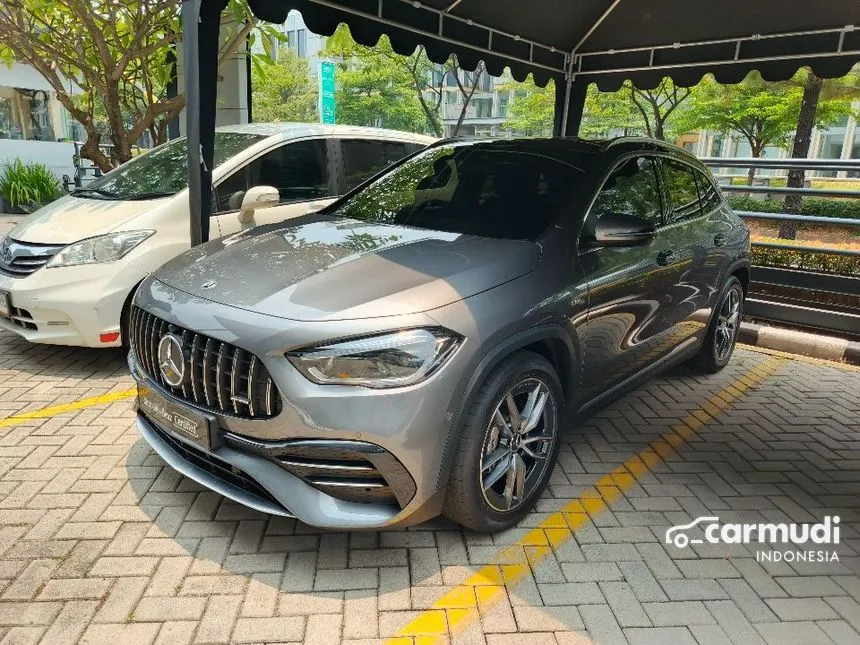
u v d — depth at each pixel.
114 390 4.28
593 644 2.31
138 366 2.97
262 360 2.39
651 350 3.91
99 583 2.50
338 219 3.68
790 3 5.29
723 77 6.25
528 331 2.75
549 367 2.94
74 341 4.38
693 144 32.16
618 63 6.87
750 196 16.47
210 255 3.11
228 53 6.64
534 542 2.89
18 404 4.03
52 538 2.75
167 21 6.60
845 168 5.90
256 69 7.80
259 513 2.98
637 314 3.57
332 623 2.36
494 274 2.77
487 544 2.85
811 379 5.20
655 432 4.11
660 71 6.70
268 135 5.53
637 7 5.90
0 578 2.50
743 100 15.39
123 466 3.33
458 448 2.59
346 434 2.36
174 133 8.99
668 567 2.76
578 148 3.76
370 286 2.58
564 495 3.31
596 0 5.79
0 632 2.24
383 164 6.35
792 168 6.16
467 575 2.64
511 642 2.30
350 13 4.73
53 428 3.72
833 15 5.27
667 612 2.49
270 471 2.48
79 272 4.31
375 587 2.55
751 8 5.49
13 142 15.23
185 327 2.58
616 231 3.12
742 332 6.16
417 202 3.70
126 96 8.63
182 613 2.37
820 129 15.48
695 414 4.41
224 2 3.82
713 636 2.38
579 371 3.18
